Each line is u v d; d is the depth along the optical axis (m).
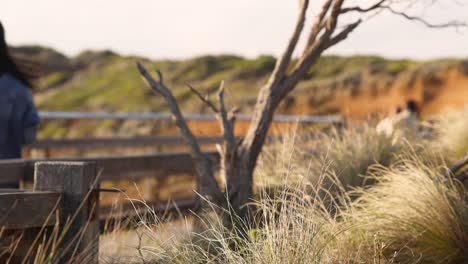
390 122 9.09
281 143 8.30
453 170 6.48
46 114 11.45
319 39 6.42
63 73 59.25
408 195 5.76
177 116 6.50
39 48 59.66
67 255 4.39
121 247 5.32
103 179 7.18
